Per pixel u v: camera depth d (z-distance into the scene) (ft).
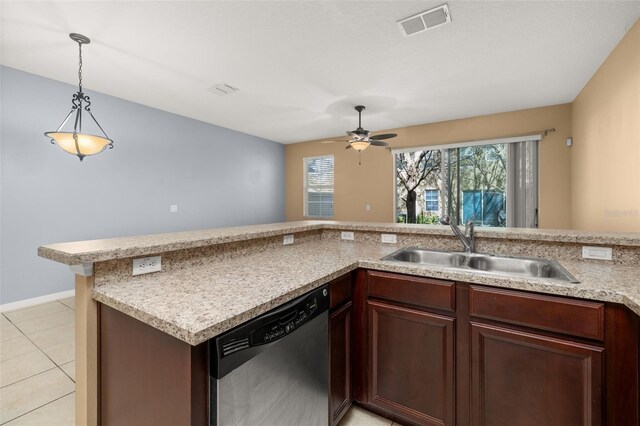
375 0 6.75
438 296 4.58
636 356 3.45
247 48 8.80
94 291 3.60
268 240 6.45
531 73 10.53
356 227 7.64
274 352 3.34
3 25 7.64
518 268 5.47
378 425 5.13
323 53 9.11
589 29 7.86
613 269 4.58
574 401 3.75
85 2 6.77
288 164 22.81
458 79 11.02
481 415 4.32
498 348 4.20
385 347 5.06
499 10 7.09
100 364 3.68
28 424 5.15
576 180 12.87
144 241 4.50
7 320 9.48
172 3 6.82
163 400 2.88
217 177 17.67
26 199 10.69
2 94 10.07
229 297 3.35
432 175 17.47
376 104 13.75
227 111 14.89
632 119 7.89
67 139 8.23
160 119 14.65
